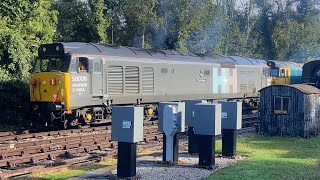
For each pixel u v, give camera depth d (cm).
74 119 1866
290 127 1845
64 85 1781
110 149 1471
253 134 1897
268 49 5866
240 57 2995
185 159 1285
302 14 6116
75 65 1814
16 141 1555
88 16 3881
